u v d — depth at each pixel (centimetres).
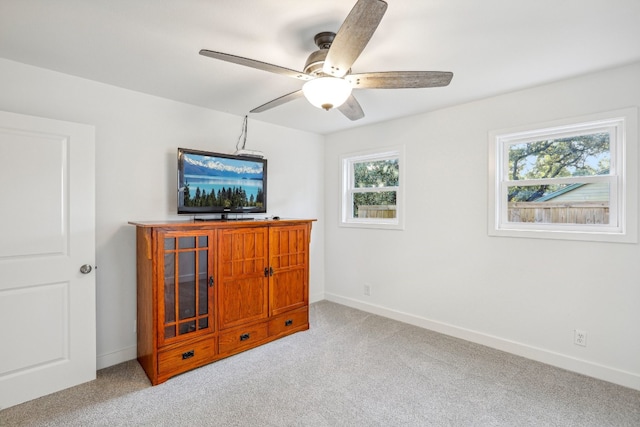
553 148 264
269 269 298
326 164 428
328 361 262
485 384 227
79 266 226
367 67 220
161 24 171
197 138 306
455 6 154
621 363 227
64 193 221
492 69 225
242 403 206
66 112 235
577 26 171
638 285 221
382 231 369
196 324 250
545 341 259
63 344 220
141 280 254
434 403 206
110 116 255
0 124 196
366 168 398
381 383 229
